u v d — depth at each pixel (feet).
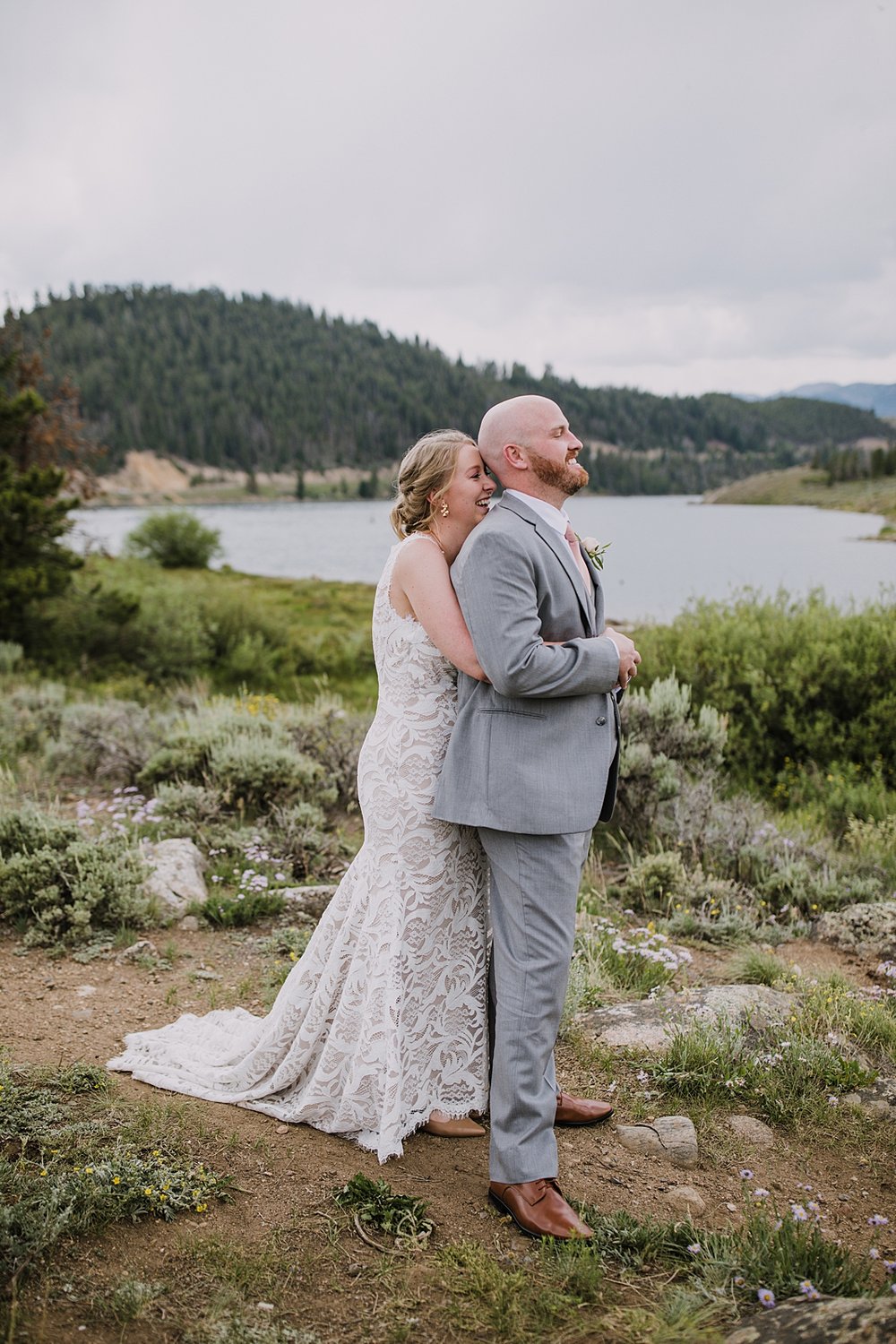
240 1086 9.56
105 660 49.57
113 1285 6.66
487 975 9.26
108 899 14.52
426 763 8.54
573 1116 9.55
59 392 63.36
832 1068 10.50
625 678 7.96
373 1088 8.66
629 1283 7.13
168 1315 6.42
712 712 23.35
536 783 7.82
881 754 25.73
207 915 14.97
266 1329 6.33
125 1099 9.18
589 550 8.80
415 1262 7.22
